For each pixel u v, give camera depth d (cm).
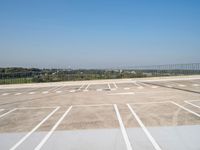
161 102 1251
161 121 804
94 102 1359
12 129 787
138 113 965
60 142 621
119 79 3794
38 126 813
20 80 3684
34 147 593
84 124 807
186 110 989
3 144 628
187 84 2422
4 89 2928
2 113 1130
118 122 814
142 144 580
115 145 581
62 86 2928
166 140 603
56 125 814
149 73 4288
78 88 2486
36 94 2055
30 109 1213
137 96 1572
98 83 3181
